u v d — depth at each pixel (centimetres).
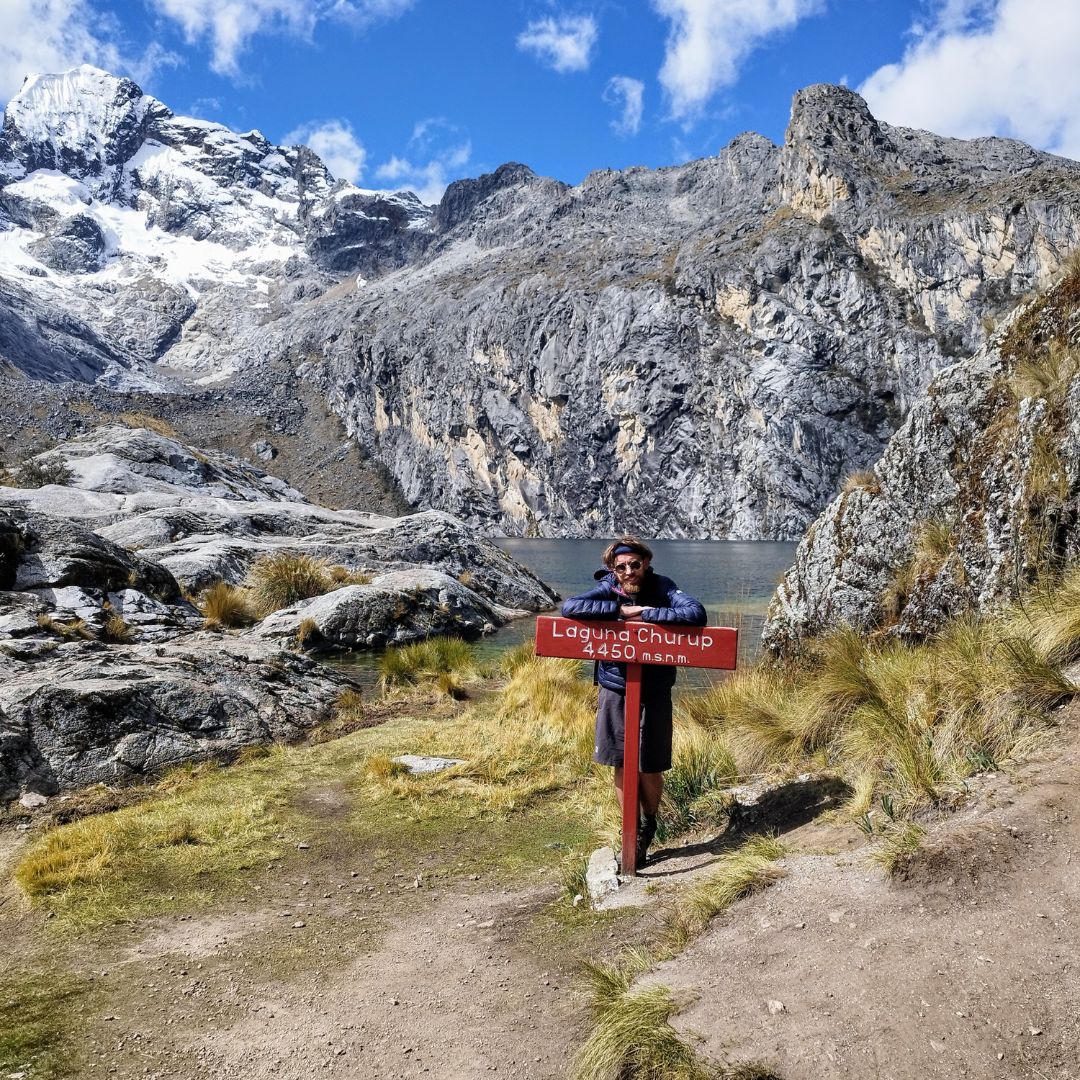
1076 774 322
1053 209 8206
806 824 402
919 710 439
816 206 10662
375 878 453
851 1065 216
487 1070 262
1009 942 245
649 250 12950
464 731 772
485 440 12588
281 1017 305
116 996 326
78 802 592
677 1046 236
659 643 387
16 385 12638
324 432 15350
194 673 803
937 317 8981
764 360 9500
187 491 2447
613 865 417
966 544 614
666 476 10350
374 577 1716
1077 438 513
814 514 9012
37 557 1067
